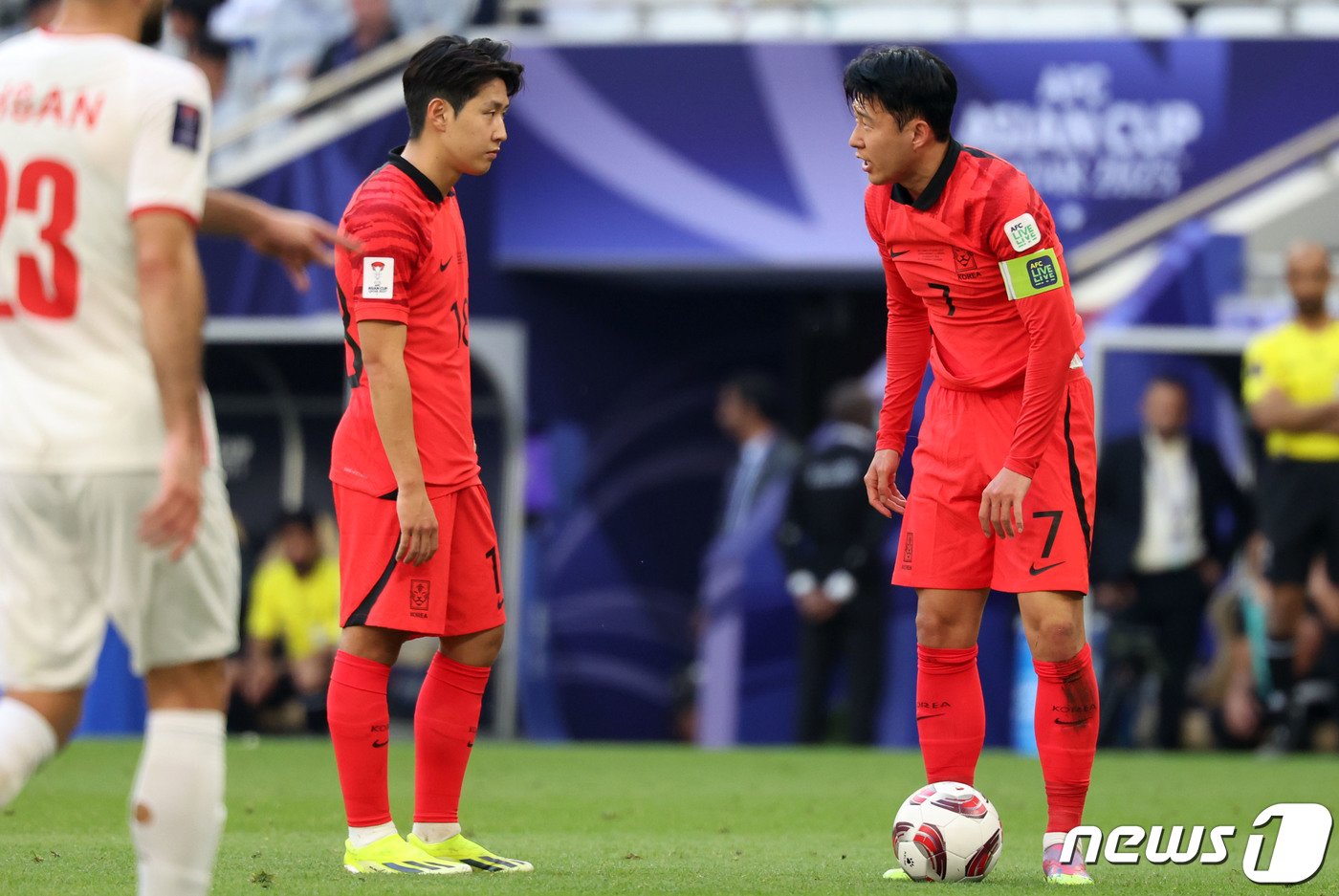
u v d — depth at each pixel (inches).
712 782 1042.7
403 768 1115.3
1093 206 1526.8
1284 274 1508.4
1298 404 1312.7
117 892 495.8
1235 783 1050.7
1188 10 1592.0
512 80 562.6
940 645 585.3
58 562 382.3
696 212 1590.8
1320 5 1572.3
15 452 377.4
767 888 523.8
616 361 1804.9
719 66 1583.4
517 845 673.6
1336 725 1400.1
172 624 382.0
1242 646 1450.5
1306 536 1334.9
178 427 364.8
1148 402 1480.1
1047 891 524.4
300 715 1619.1
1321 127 1503.4
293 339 1619.1
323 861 592.1
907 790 999.6
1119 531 1472.7
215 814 388.5
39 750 385.7
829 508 1454.2
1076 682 565.9
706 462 1882.4
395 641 562.6
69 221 375.9
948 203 556.4
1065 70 1524.4
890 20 1626.5
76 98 378.6
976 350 571.5
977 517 575.5
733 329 1895.9
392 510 550.3
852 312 1884.8
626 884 529.7
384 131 1617.9
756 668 1658.5
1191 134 1515.7
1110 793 970.1
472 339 1630.2
